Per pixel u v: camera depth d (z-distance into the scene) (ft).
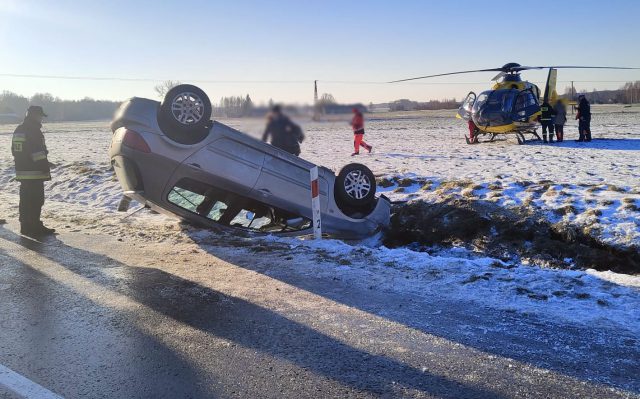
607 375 12.21
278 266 21.39
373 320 15.67
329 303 17.16
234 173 25.25
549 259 26.81
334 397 11.36
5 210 35.04
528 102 68.80
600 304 16.42
